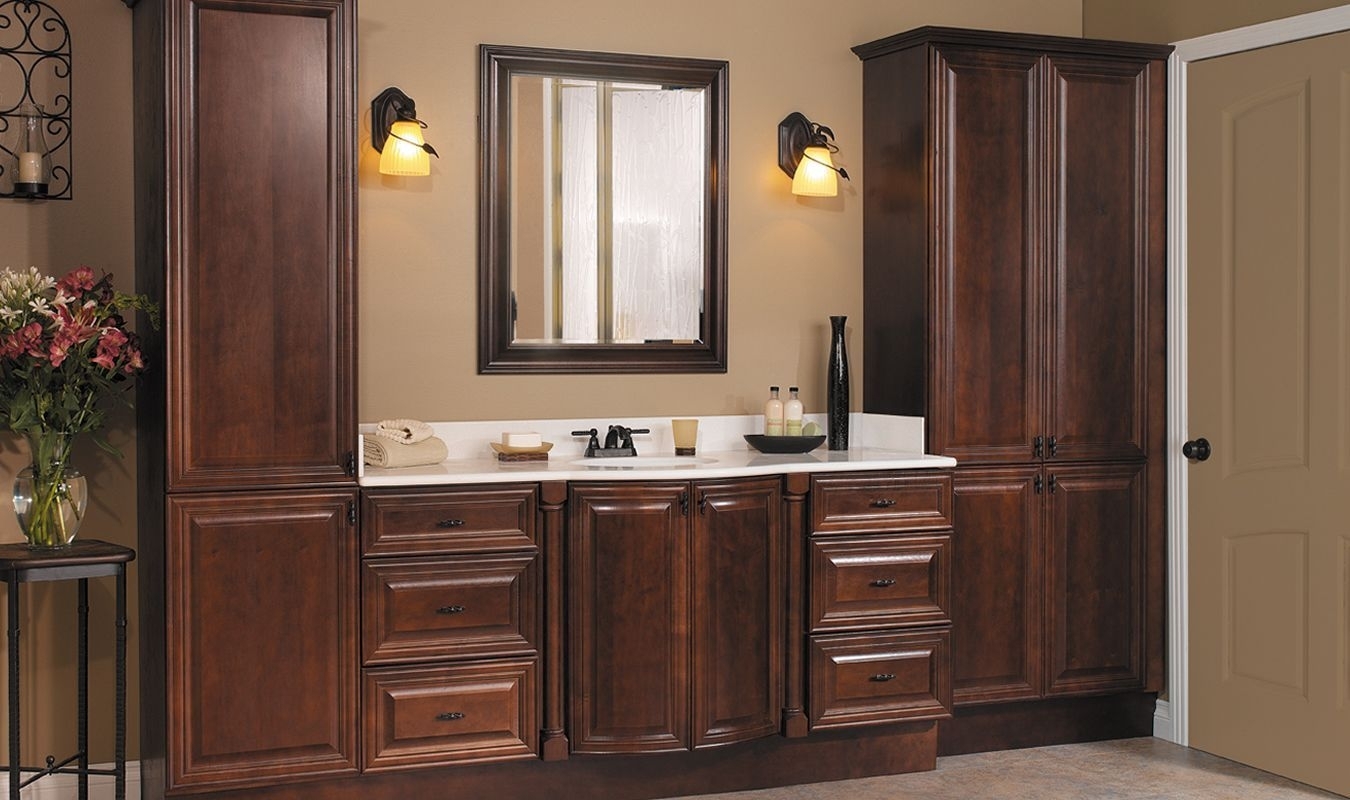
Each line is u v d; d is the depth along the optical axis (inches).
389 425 145.9
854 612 151.6
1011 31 179.0
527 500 139.6
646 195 162.1
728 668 145.0
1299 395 152.6
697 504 142.3
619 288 161.5
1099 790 150.4
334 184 133.7
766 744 151.3
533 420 158.4
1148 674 170.2
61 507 131.2
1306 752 152.3
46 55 140.9
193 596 130.0
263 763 133.0
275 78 131.5
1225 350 161.6
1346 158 146.4
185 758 130.2
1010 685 163.8
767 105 167.3
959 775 156.4
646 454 162.7
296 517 133.0
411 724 136.7
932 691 155.3
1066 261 164.2
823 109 169.6
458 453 155.3
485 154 154.6
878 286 169.0
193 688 130.3
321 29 132.9
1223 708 163.2
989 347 161.3
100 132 142.9
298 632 133.5
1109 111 165.6
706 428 165.6
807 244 169.8
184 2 128.1
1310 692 151.7
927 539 154.1
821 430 170.7
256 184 131.1
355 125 134.3
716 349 165.5
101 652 145.0
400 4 151.9
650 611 141.6
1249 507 159.0
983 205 160.6
